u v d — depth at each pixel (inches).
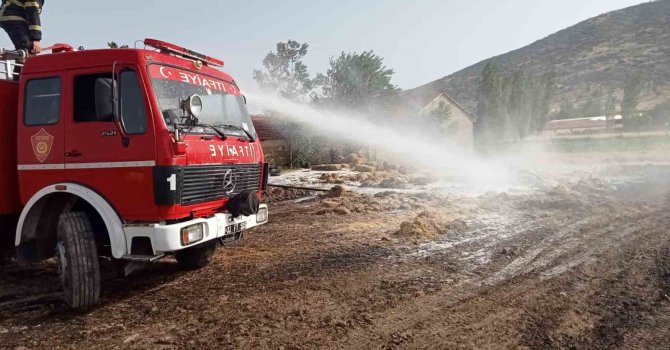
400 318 193.0
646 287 226.2
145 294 230.2
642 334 175.2
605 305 204.8
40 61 211.6
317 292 225.8
